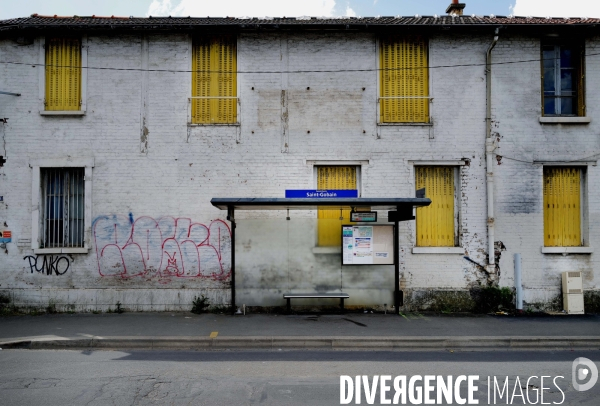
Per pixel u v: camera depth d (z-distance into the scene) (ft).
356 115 40.24
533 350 29.68
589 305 39.47
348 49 40.50
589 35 40.73
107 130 39.86
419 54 40.93
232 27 38.91
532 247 39.83
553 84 41.55
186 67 40.29
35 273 39.29
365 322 34.73
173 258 39.40
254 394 20.88
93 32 40.04
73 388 21.53
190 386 21.88
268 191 39.88
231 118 40.32
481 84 40.32
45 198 40.16
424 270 39.70
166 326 33.32
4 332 31.73
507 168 40.06
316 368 25.07
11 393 20.83
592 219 40.14
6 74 39.96
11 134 39.73
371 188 39.99
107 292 39.04
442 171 40.73
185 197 39.70
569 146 40.16
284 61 40.37
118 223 39.55
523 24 38.83
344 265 38.42
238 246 38.55
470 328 33.06
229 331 31.89
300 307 38.65
